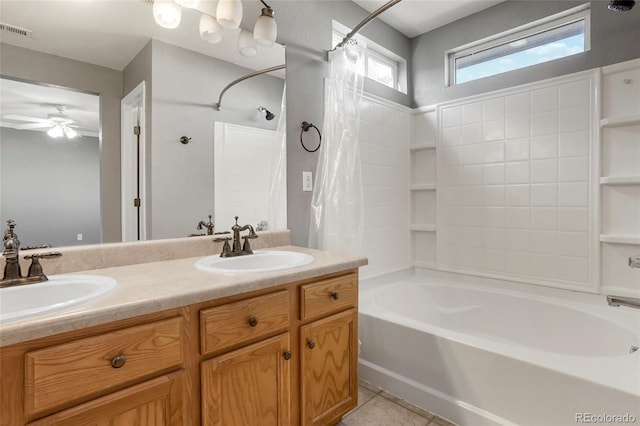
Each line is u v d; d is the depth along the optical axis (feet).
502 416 4.84
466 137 8.57
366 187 8.23
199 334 3.43
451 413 5.33
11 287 3.33
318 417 4.66
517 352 4.83
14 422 2.43
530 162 7.57
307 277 4.39
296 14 6.77
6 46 3.99
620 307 6.35
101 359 2.78
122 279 3.74
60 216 4.21
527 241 7.64
